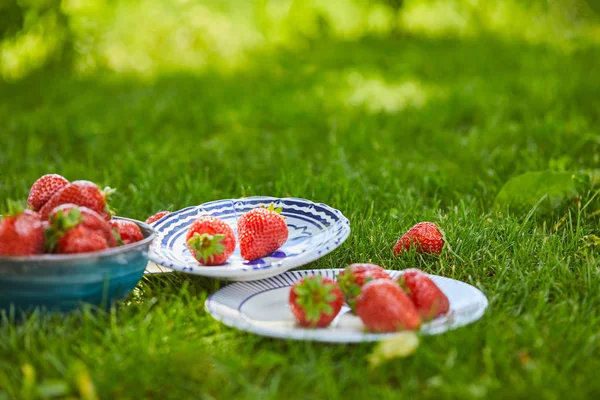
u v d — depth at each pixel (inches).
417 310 32.1
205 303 33.5
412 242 38.6
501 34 134.0
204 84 90.9
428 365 30.4
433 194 49.0
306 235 38.3
